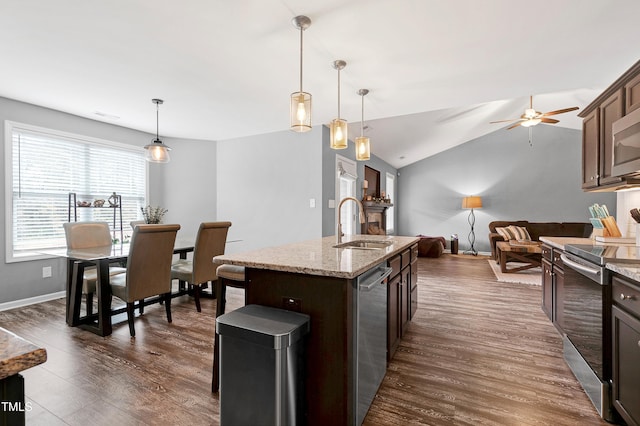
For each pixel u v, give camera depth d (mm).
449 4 1869
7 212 3467
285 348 1352
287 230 4789
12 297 3512
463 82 3004
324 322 1510
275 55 2482
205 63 2621
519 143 7852
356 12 1948
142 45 2328
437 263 6590
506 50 2402
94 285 2984
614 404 1598
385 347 2018
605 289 1685
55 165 3891
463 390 1920
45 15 1958
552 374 2107
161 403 1783
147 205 4941
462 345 2559
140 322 3029
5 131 3438
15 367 567
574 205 7406
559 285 2629
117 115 4062
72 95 3346
